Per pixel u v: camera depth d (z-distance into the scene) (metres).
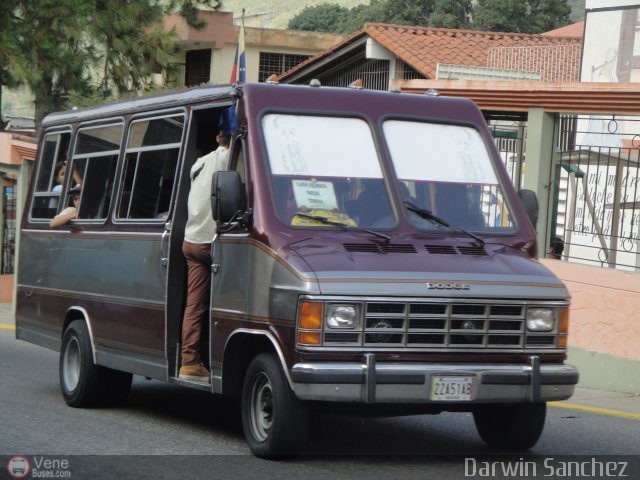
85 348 12.70
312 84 10.45
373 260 9.18
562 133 17.06
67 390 13.02
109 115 13.02
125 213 12.27
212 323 10.20
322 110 10.26
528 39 34.53
